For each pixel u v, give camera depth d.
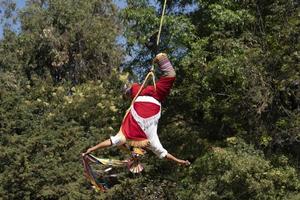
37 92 27.02
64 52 33.72
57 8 33.72
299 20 16.42
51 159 21.88
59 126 23.39
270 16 17.47
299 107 16.92
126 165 7.57
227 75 16.70
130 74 19.50
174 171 19.62
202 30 18.33
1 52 33.81
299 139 16.58
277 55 16.56
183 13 18.97
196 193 16.77
